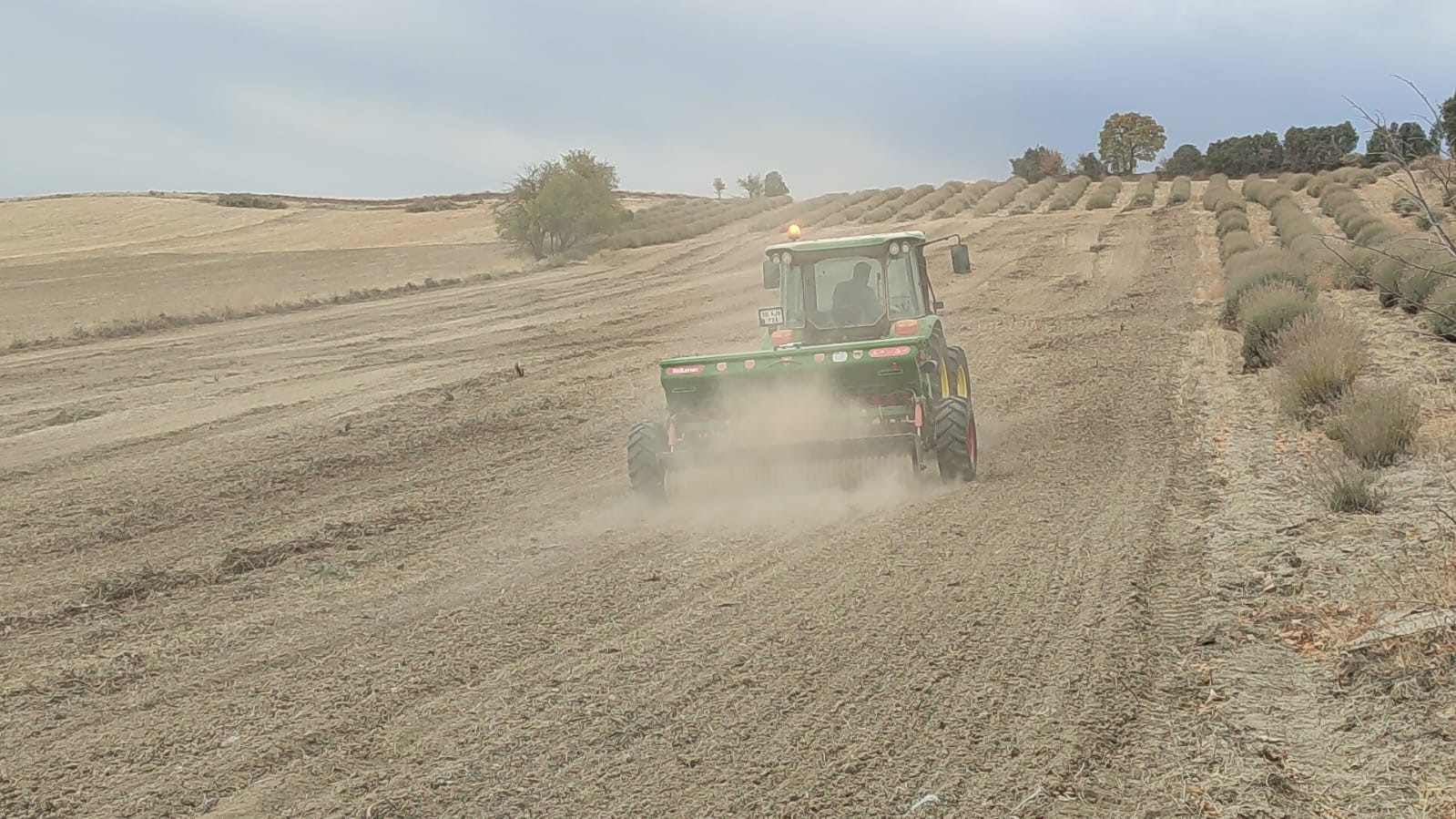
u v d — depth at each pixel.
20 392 19.36
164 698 6.02
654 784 4.74
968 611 6.74
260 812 4.66
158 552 9.40
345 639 6.86
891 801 4.52
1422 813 4.25
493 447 13.74
